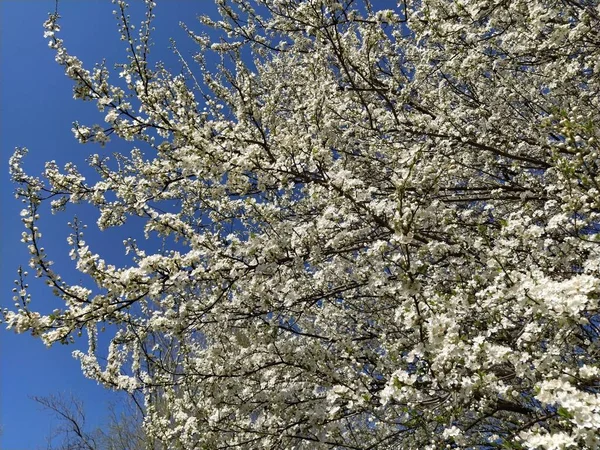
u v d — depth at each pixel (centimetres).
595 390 323
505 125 588
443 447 354
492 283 346
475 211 534
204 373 494
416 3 634
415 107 567
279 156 408
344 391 358
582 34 441
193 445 488
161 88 429
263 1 588
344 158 524
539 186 500
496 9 462
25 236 333
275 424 460
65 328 343
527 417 373
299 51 612
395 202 351
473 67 530
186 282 379
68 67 382
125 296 364
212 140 403
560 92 512
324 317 538
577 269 411
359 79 598
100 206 432
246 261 414
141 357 612
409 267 297
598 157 379
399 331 470
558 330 326
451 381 296
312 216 501
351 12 481
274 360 475
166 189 460
